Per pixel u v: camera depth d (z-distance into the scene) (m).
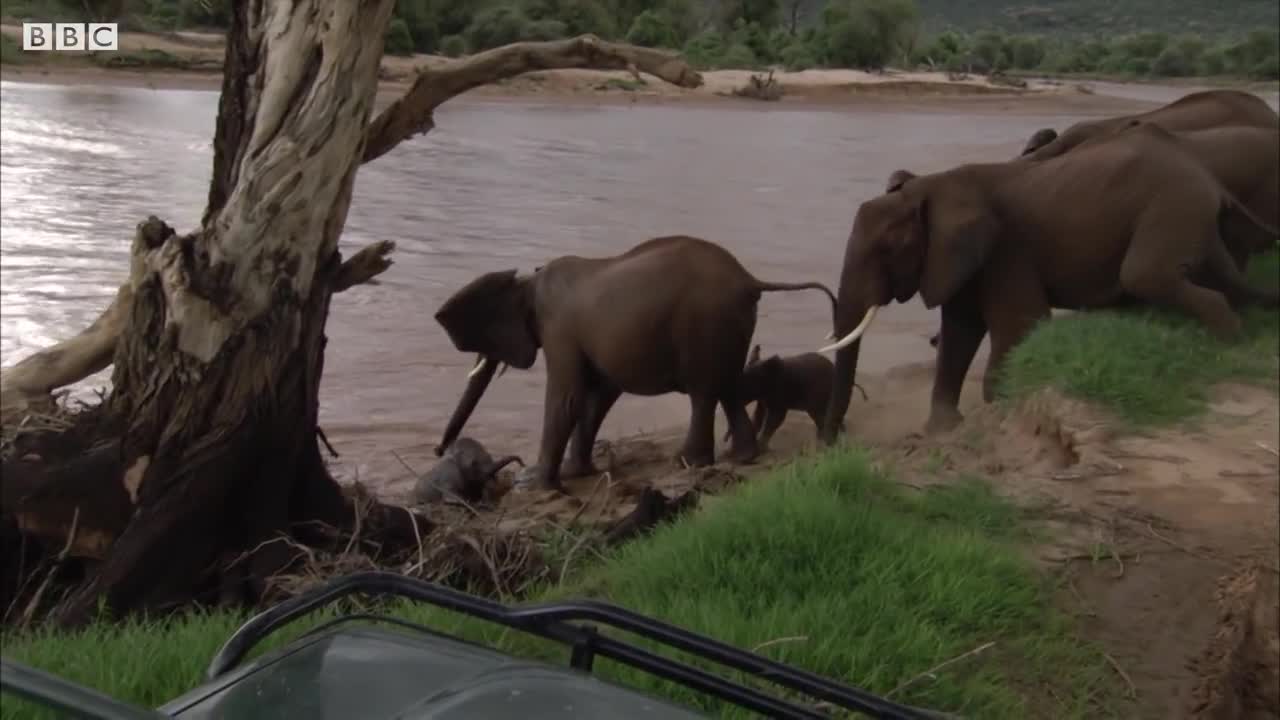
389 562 6.96
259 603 6.37
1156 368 9.41
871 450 8.16
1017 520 6.90
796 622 5.11
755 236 22.02
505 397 12.37
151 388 6.68
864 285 10.77
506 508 8.85
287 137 6.54
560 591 6.01
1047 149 13.15
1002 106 74.25
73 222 19.38
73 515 6.66
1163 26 197.00
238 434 6.65
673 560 5.90
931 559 5.79
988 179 11.02
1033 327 10.74
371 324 14.57
